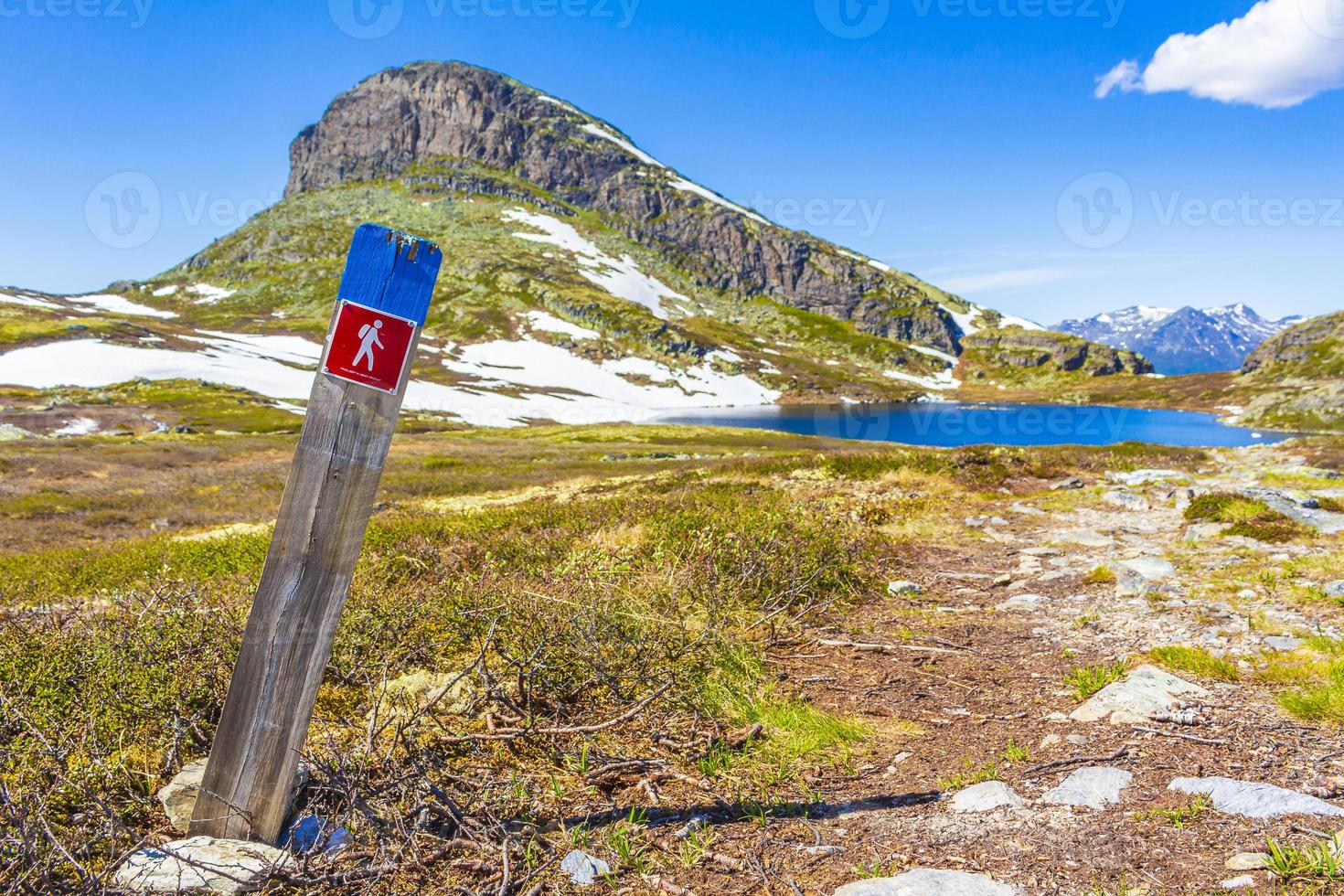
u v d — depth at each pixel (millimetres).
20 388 89562
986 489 14508
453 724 4039
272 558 2678
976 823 2975
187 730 3648
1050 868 2582
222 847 2680
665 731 4059
